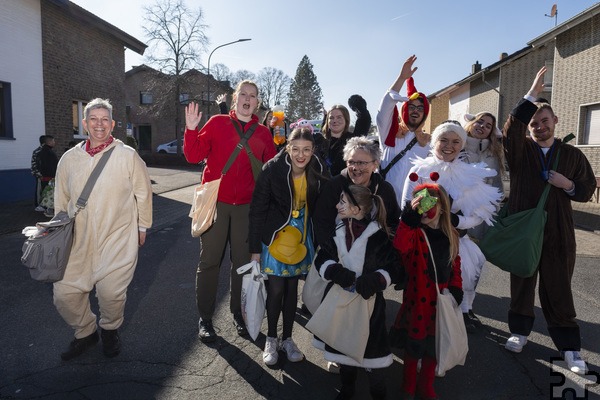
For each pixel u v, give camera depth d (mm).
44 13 13188
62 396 2984
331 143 4859
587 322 4406
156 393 3047
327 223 3086
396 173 4266
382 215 2930
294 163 3357
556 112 14789
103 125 3400
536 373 3432
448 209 2918
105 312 3479
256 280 3520
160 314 4445
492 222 3793
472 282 3943
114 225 3441
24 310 4496
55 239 3219
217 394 3062
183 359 3537
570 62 14000
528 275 3547
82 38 15211
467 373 3428
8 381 3170
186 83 33031
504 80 24172
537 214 3539
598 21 12695
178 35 32406
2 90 11930
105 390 3070
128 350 3676
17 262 6234
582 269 6301
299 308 4805
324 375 3371
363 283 2736
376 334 2857
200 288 3861
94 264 3393
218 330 4098
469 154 4273
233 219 3936
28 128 12672
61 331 4016
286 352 3613
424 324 2939
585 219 10305
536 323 4391
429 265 2928
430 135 4297
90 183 3355
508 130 3717
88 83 15648
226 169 3848
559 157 3643
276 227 3471
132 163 3494
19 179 12305
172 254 6840
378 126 4289
